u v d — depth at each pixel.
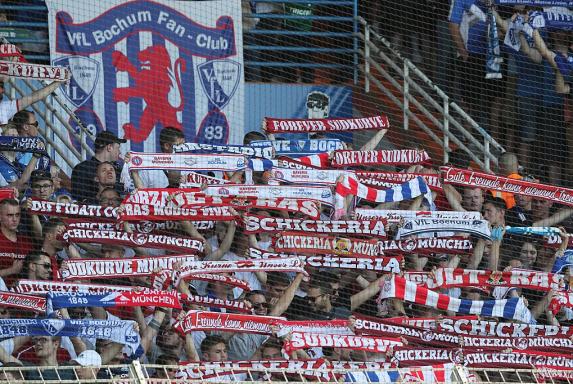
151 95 30.20
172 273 25.70
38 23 29.94
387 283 26.94
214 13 30.91
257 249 27.09
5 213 25.53
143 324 25.38
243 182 28.05
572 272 29.08
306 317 26.98
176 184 28.25
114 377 21.33
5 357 23.62
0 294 24.06
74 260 25.33
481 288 27.98
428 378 22.70
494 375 26.62
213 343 25.08
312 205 27.64
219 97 30.83
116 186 27.41
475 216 28.25
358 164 29.16
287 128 29.69
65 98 29.47
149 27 30.31
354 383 22.33
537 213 30.19
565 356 26.88
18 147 26.89
